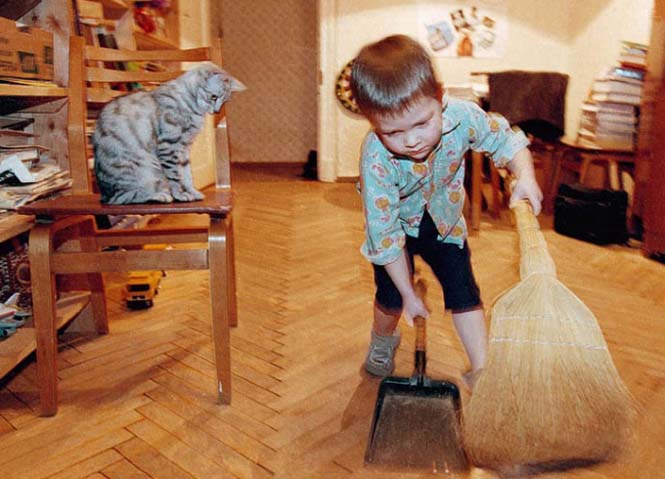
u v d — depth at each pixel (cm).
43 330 130
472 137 122
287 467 114
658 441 118
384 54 101
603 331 179
